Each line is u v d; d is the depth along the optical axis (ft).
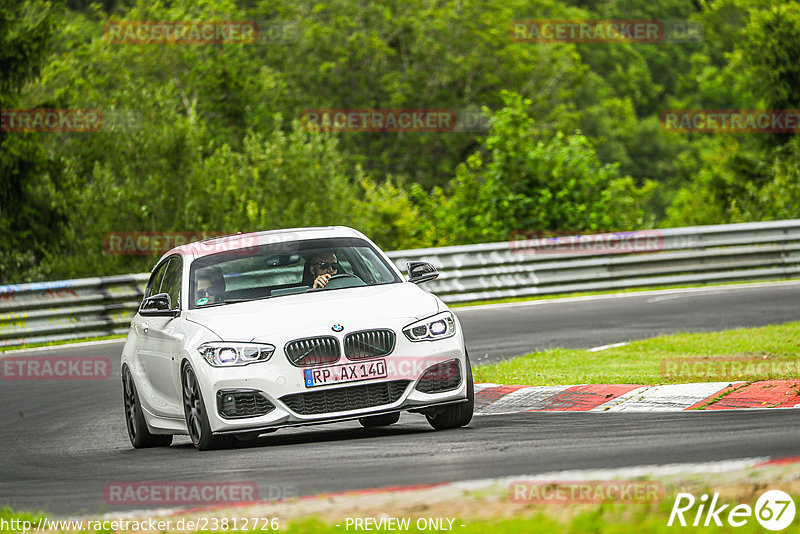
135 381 111.45
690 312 197.88
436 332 96.53
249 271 106.73
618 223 344.49
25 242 344.69
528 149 341.00
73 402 148.77
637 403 105.60
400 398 94.22
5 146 340.80
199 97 553.64
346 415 92.89
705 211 494.59
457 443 88.53
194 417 97.66
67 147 368.89
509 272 248.73
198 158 339.16
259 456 90.02
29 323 219.61
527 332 185.68
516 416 106.32
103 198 317.42
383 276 106.93
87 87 386.73
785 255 257.55
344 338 93.86
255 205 342.44
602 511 55.72
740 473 61.57
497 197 334.24
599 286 252.01
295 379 92.89
